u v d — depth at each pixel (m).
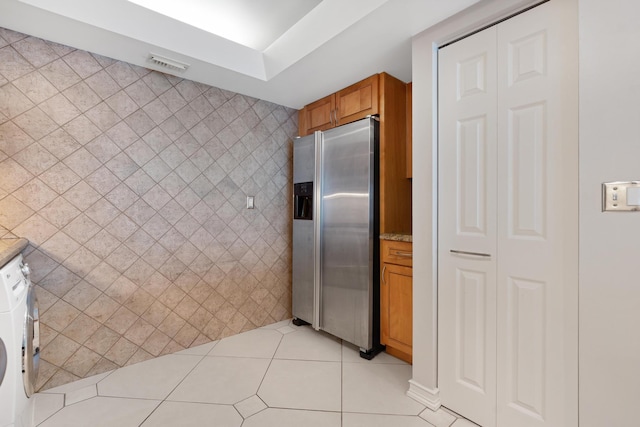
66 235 1.82
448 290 1.57
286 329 2.66
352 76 2.21
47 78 1.75
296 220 2.70
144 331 2.10
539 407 1.25
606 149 1.06
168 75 2.17
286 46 2.00
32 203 1.72
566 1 1.17
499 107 1.37
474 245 1.46
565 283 1.18
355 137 2.18
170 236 2.20
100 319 1.93
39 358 1.67
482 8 1.38
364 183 2.12
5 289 1.11
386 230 2.15
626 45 1.02
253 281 2.65
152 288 2.13
